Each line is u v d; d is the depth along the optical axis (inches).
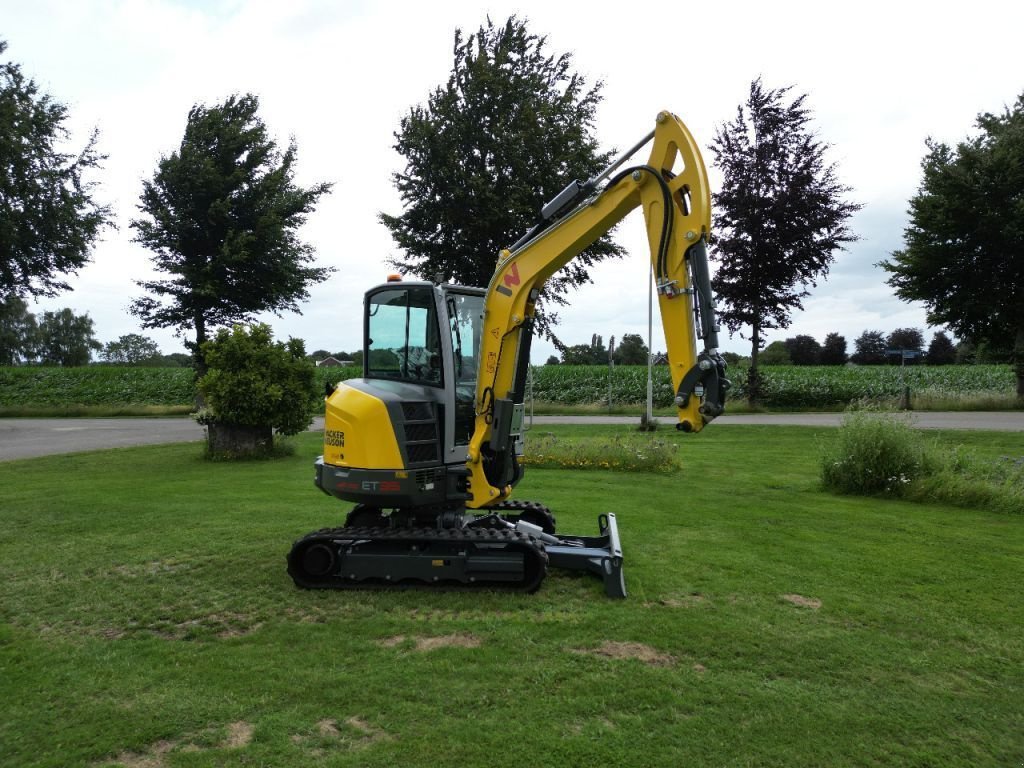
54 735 129.1
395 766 117.3
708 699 142.6
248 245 979.3
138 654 167.8
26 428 885.2
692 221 196.7
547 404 1140.5
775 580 227.0
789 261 965.8
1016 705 143.6
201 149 978.1
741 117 995.9
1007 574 236.8
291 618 193.0
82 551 264.1
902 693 148.0
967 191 850.8
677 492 395.9
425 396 228.7
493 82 685.9
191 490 402.9
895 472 386.9
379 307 245.8
